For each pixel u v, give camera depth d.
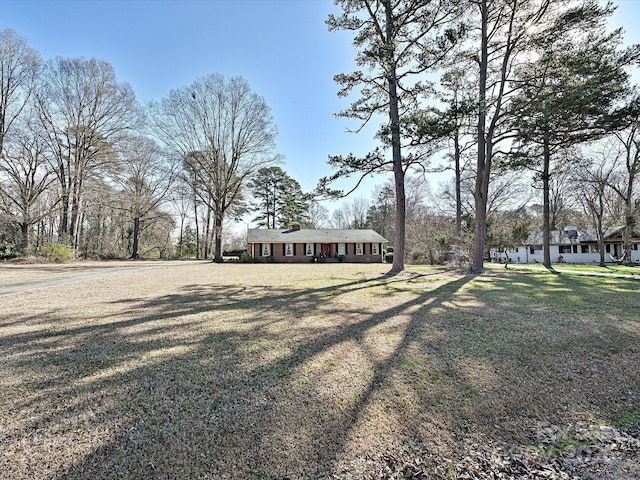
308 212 46.59
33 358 3.70
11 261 19.98
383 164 12.02
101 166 24.62
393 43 10.74
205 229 42.75
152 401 2.75
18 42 20.70
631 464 2.20
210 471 1.97
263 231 31.56
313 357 3.77
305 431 2.38
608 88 10.02
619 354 3.96
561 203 31.94
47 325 5.14
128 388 2.98
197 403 2.73
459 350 4.02
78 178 23.31
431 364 3.58
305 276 13.20
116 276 12.71
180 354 3.85
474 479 2.02
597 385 3.24
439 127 10.12
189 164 26.03
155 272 14.84
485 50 13.02
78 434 2.28
